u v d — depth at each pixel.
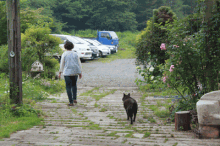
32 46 13.48
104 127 5.91
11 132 5.38
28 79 12.11
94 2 59.06
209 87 5.75
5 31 18.23
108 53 30.73
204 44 5.65
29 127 5.88
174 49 5.98
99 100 9.41
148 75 9.45
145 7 63.78
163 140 4.76
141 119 6.66
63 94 10.98
